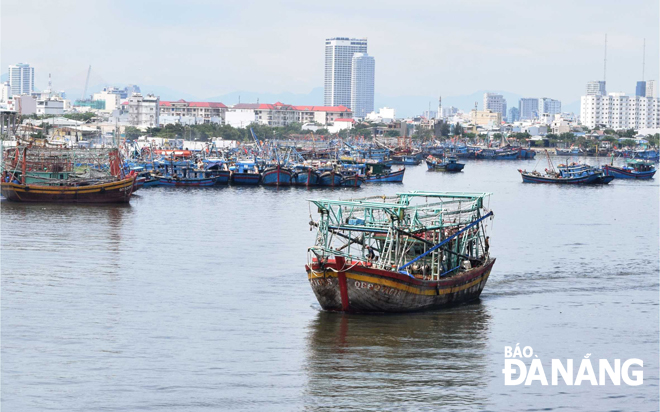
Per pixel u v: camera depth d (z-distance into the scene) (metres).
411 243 59.81
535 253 90.44
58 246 88.81
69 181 136.50
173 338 53.31
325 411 41.97
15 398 43.28
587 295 67.31
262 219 119.38
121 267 76.81
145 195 157.62
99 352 50.41
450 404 43.22
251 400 43.22
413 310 58.91
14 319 57.31
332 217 65.69
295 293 65.94
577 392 45.34
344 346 51.75
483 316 59.56
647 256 89.69
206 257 83.19
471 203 66.69
